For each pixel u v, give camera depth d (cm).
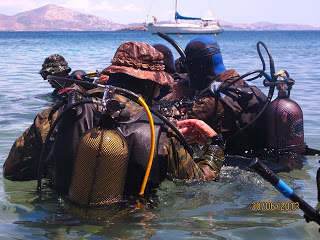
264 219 310
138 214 288
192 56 448
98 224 276
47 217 291
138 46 312
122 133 279
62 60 677
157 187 308
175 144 303
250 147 436
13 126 651
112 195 271
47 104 842
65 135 289
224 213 316
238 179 385
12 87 1119
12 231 277
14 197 329
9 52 3169
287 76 433
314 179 394
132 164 284
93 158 260
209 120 414
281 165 421
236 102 420
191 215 309
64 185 293
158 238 269
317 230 294
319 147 534
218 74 445
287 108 420
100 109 292
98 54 2792
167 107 369
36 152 332
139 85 307
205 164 341
